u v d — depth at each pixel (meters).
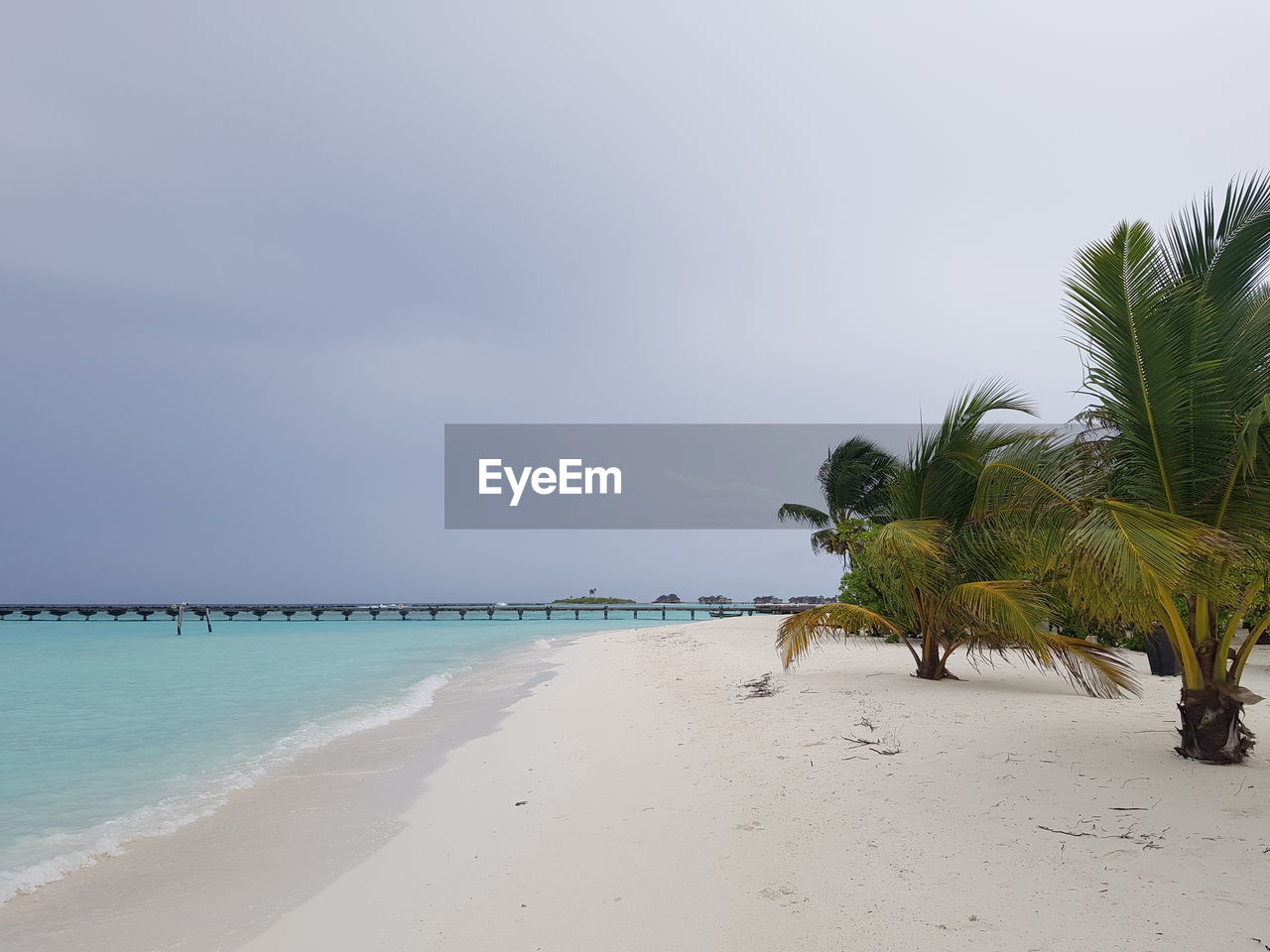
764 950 3.71
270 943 4.21
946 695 10.37
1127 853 4.56
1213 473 6.50
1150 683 11.97
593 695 13.64
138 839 6.30
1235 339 6.68
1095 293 6.71
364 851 5.75
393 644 36.94
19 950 4.24
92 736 11.40
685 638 28.67
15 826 6.77
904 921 3.89
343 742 10.48
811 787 6.37
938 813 5.49
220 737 11.20
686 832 5.52
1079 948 3.51
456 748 9.54
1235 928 3.59
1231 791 5.58
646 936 3.95
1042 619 9.84
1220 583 6.07
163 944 4.27
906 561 11.53
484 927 4.20
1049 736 7.58
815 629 12.82
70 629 59.81
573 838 5.60
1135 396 6.71
